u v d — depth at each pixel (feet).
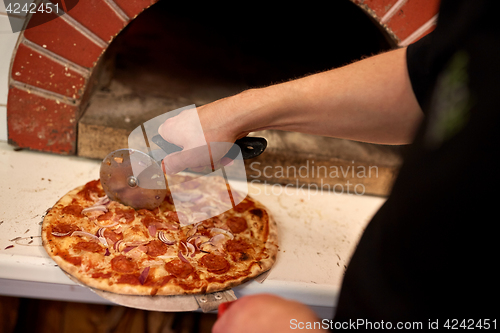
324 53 4.69
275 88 2.22
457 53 1.37
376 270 1.35
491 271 1.19
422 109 1.96
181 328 2.88
